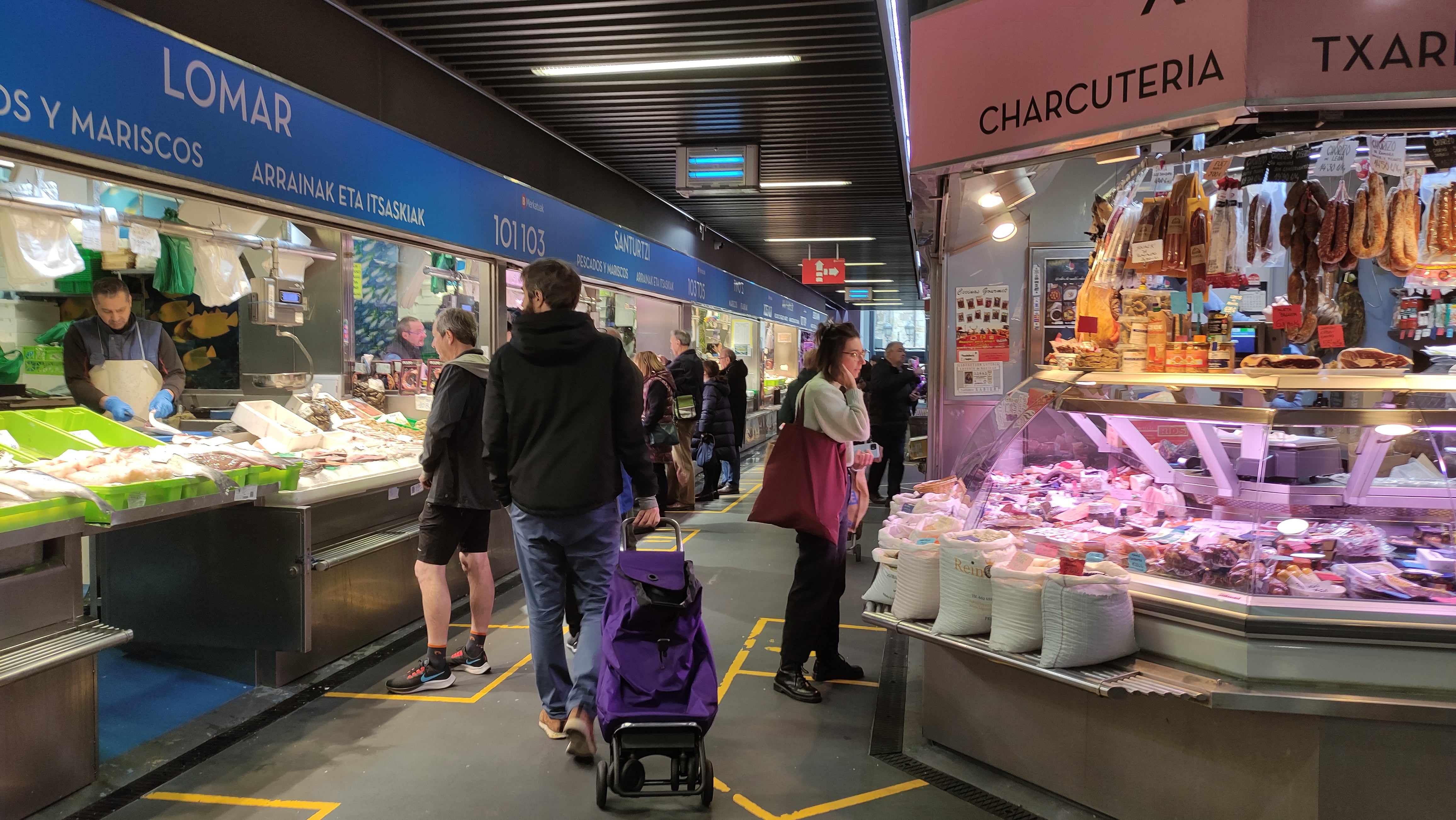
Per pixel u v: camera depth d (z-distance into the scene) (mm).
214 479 3047
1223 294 3568
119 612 3680
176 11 3582
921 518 3328
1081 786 2586
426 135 5566
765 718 3279
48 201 3688
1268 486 2615
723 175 7660
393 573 4312
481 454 3527
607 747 3010
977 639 2773
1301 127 2516
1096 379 2889
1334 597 2250
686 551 6320
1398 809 2125
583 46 5359
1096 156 3021
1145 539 2666
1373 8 2361
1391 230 2639
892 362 8555
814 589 3479
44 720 2537
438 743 3023
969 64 3168
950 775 2805
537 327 2748
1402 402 2346
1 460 2734
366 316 6352
